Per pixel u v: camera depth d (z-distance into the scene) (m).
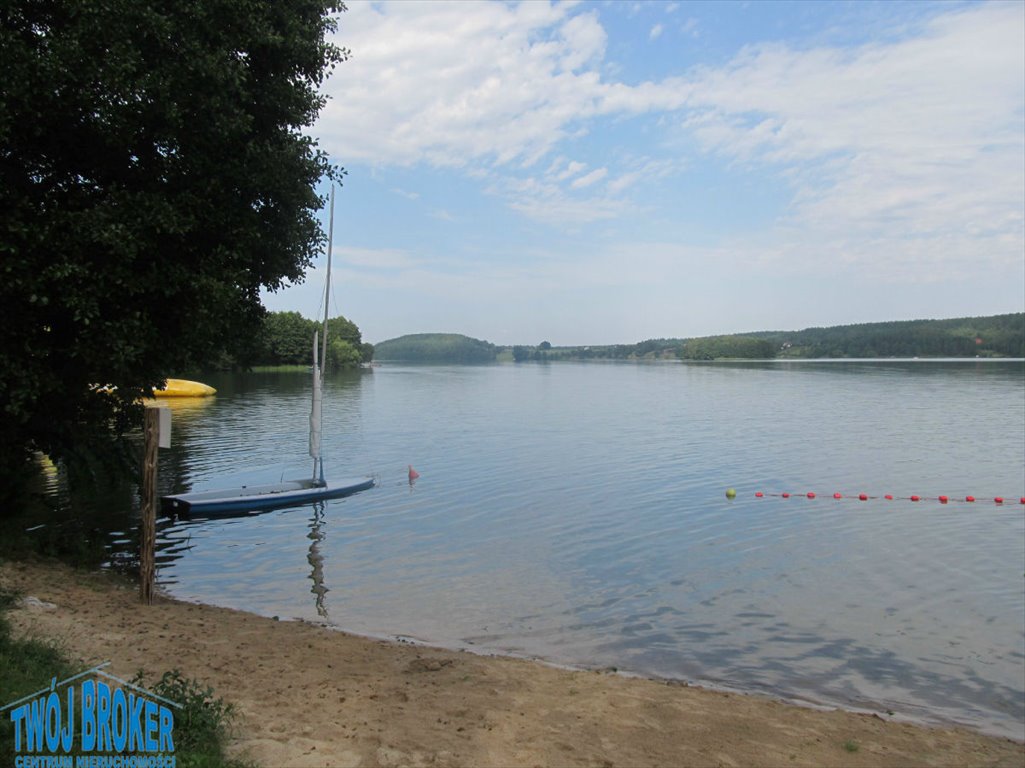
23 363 12.15
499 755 6.83
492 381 111.81
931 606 13.41
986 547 17.53
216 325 13.61
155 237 12.52
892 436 37.44
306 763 6.19
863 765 7.48
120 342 11.91
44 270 11.02
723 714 8.55
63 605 10.78
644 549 17.53
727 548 17.58
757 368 136.88
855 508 21.91
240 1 12.75
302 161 14.97
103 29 11.23
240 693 7.86
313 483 24.77
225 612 12.39
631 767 6.88
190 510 21.11
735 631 12.24
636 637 11.98
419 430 43.00
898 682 10.31
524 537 18.80
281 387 81.69
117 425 16.80
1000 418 44.50
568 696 8.80
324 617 12.91
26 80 10.70
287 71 14.54
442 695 8.49
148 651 9.05
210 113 12.66
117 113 11.47
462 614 13.10
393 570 15.91
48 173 12.77
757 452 32.81
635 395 72.31
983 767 7.66
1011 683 10.30
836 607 13.38
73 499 22.23
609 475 27.62
